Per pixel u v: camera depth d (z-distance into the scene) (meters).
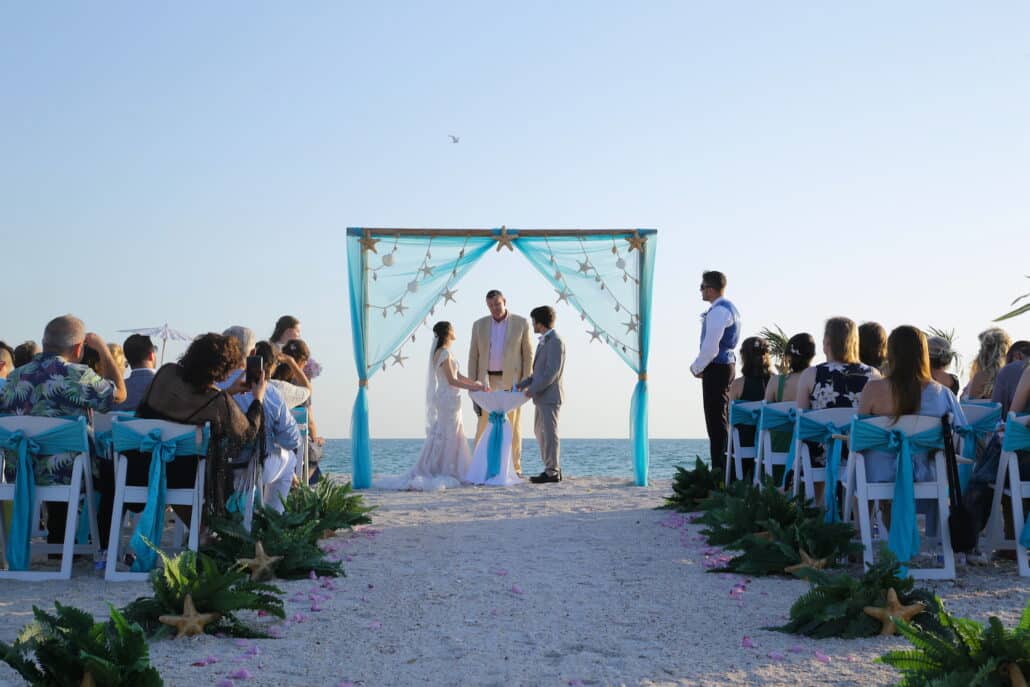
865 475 5.64
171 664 3.76
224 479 5.79
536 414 12.67
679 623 4.52
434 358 12.26
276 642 4.15
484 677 3.67
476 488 11.79
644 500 10.06
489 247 12.33
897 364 5.52
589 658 3.92
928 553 6.39
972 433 5.88
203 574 4.33
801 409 6.61
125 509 6.13
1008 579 5.45
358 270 12.16
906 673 3.21
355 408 12.01
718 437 10.03
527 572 5.86
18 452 5.67
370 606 4.90
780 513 6.32
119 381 6.68
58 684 3.08
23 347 8.55
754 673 3.69
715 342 9.84
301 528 6.05
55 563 6.30
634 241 12.42
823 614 4.21
